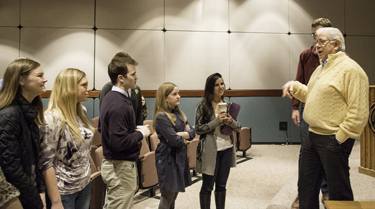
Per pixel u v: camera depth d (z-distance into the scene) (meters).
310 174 1.98
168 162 2.27
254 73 6.23
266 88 6.26
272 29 6.23
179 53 6.09
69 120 1.56
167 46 6.06
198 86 6.14
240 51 6.21
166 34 6.05
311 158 1.97
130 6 5.95
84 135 1.67
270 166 4.45
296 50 6.30
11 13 5.68
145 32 5.99
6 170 1.14
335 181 1.79
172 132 2.23
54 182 1.43
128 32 5.96
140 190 3.58
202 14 6.12
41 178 1.37
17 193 1.13
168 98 2.35
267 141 6.24
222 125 2.34
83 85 1.66
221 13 6.16
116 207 1.88
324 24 2.50
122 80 1.90
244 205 3.00
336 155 1.76
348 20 6.28
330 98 1.77
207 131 2.25
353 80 1.68
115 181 1.88
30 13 5.71
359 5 6.28
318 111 1.82
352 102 1.67
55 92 1.58
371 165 2.79
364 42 6.30
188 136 2.33
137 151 1.98
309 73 2.72
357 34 6.29
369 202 1.76
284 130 6.25
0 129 1.15
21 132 1.22
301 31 6.28
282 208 2.65
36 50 5.74
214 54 6.16
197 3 6.10
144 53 6.00
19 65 1.25
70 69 1.65
